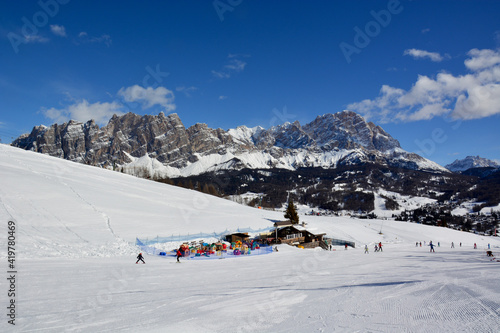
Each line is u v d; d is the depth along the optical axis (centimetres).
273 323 916
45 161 9262
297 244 6425
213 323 946
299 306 1123
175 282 1955
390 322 854
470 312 907
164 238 4881
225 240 5703
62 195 5816
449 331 752
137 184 10112
